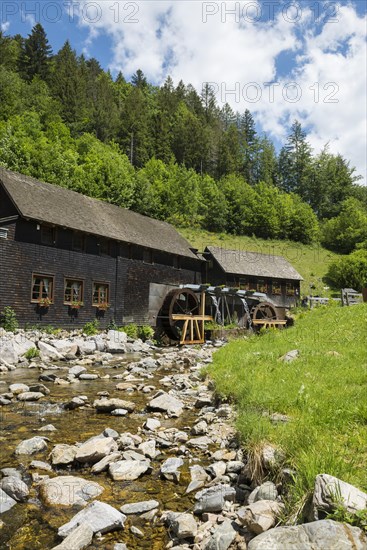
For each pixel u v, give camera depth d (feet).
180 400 28.35
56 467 16.81
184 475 15.99
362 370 24.26
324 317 52.01
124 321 82.02
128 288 83.66
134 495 14.49
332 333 39.83
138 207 194.29
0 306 59.98
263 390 21.45
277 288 136.98
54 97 265.75
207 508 13.07
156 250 90.79
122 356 56.18
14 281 62.34
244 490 14.16
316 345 34.45
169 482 15.53
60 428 22.25
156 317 87.56
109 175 186.39
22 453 18.20
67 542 11.15
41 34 314.35
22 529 12.27
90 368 44.73
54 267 68.64
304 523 9.89
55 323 68.18
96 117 275.80
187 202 231.50
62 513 13.19
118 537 11.87
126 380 37.35
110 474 16.01
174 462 17.02
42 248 66.95
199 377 35.17
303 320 53.62
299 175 349.82
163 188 223.10
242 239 229.25
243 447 16.48
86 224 75.46
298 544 8.52
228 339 84.89
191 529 11.72
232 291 97.35
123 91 394.52
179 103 382.83
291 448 13.65
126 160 242.17
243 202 251.80
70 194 84.89
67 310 70.54
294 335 42.24
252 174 357.82
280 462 13.55
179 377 36.78
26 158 156.46
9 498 13.82
